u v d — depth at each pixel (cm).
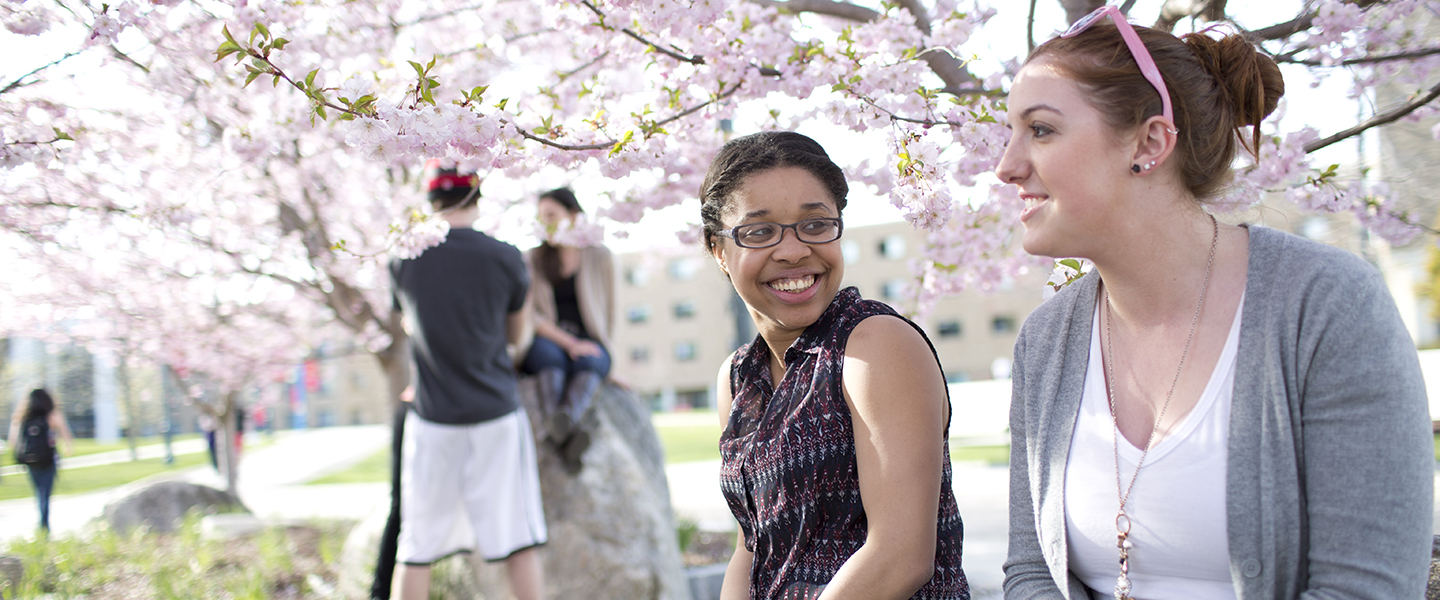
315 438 3291
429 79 180
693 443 2075
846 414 147
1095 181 125
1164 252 129
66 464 2428
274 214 565
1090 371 140
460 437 348
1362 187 270
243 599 454
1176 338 130
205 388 991
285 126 327
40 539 593
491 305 353
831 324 154
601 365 440
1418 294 1233
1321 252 121
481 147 185
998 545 671
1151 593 129
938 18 280
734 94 257
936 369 148
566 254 438
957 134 229
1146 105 124
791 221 151
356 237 609
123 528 795
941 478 152
